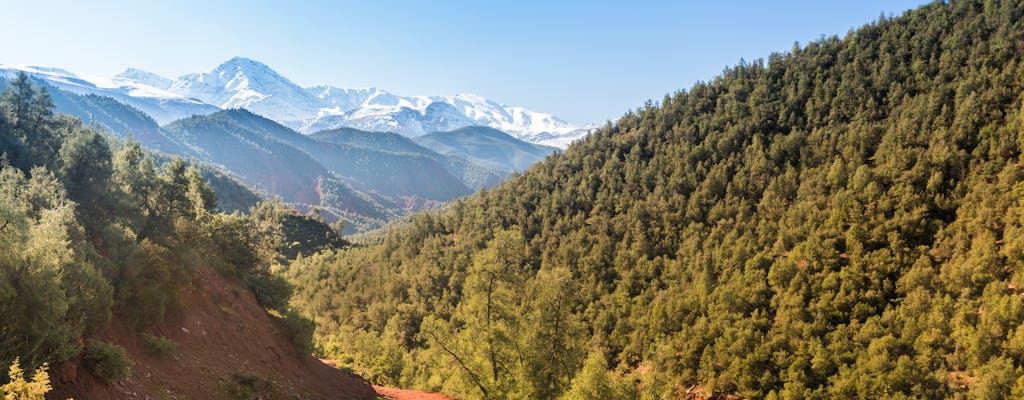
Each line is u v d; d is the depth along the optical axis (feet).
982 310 173.37
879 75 354.54
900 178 246.27
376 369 171.22
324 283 422.00
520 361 99.76
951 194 228.84
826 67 411.54
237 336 96.58
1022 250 179.63
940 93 288.51
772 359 199.93
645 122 459.32
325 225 605.73
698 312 238.68
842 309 205.98
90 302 58.34
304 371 108.68
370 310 331.98
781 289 226.38
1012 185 208.03
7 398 34.47
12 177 96.99
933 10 392.06
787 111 372.17
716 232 285.64
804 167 302.45
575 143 492.95
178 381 66.85
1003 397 147.23
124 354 55.62
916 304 187.01
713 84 467.93
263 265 150.51
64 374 47.24
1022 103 244.42
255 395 77.00
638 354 233.35
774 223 271.49
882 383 168.04
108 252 82.17
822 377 186.60
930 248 214.07
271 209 602.85
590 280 295.28
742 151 352.08
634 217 328.49
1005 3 333.01
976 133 251.80
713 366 210.59
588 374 86.02
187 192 141.79
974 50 311.88
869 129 296.10
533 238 358.84
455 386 102.06
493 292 103.24
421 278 352.90
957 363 167.73
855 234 228.84
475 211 430.61
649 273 283.38
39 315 47.06
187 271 96.17
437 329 99.86
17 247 51.42
